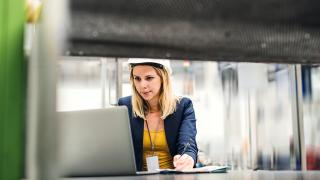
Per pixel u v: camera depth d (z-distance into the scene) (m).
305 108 2.55
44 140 0.52
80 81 2.82
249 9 0.68
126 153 1.20
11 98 0.63
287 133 2.68
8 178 0.62
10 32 0.64
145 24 0.66
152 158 1.68
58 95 0.52
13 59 0.63
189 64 3.11
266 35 0.71
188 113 1.80
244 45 0.72
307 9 0.70
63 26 0.54
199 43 0.70
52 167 0.52
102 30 0.65
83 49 0.67
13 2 0.64
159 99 1.81
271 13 0.69
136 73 1.81
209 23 0.68
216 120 3.09
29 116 0.59
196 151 1.71
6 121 0.62
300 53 0.75
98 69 2.61
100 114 1.20
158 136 1.78
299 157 2.54
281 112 2.73
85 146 1.19
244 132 2.99
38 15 0.55
